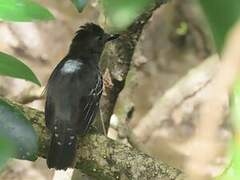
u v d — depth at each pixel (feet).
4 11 14.60
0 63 18.08
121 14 7.66
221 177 8.00
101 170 26.61
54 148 26.91
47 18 14.89
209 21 6.98
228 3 6.93
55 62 62.54
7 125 16.92
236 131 7.50
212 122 8.85
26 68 18.21
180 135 54.49
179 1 65.36
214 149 10.44
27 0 14.99
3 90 53.83
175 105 54.44
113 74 34.12
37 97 47.62
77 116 28.60
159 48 65.00
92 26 32.45
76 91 29.60
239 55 6.86
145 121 54.39
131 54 33.55
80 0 13.74
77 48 32.14
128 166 25.98
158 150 53.67
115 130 40.96
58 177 37.37
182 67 63.57
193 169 9.58
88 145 26.99
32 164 54.03
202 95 54.49
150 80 61.62
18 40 63.36
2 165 12.21
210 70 53.16
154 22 65.82
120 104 42.04
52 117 28.12
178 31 65.62
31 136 17.06
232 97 7.43
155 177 25.52
